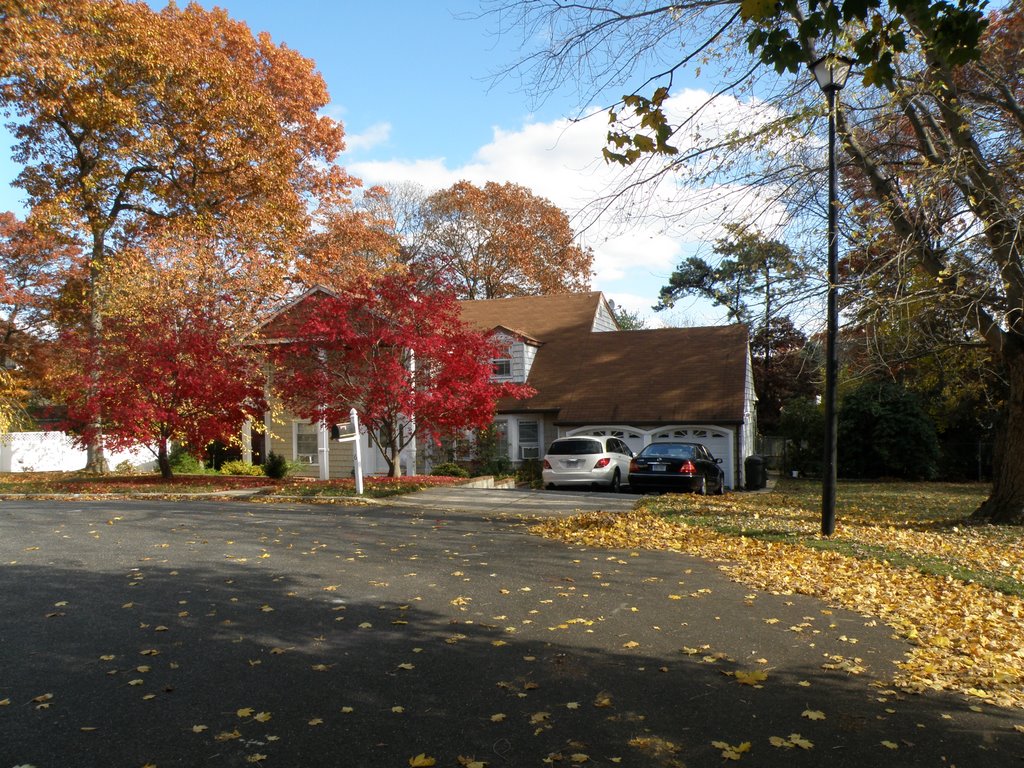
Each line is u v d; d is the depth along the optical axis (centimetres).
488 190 4588
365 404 1847
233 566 905
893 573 890
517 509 1490
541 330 3098
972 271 1086
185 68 2505
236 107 2625
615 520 1268
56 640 623
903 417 2862
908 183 1099
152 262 2400
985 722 474
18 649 601
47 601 744
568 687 523
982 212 1070
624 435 2628
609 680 538
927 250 1102
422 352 1833
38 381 3109
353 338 1809
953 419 2892
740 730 456
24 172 2684
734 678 544
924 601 770
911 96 1111
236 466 2508
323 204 3322
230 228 2694
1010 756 427
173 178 2748
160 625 664
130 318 1927
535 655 591
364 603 741
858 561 954
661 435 2598
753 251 1181
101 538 1084
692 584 834
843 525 1276
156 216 2812
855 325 1197
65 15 2223
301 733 450
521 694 510
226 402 1902
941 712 489
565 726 460
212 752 426
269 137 2723
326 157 3322
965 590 811
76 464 3108
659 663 575
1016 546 1080
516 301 3344
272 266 2673
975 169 1087
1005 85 1127
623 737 445
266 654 590
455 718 471
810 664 577
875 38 695
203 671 553
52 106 2334
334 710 483
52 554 970
